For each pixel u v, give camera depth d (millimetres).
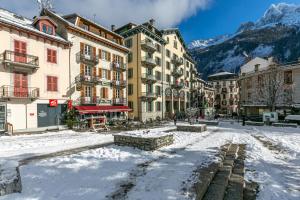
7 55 22656
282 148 14742
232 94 101625
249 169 9781
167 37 56219
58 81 28078
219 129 27484
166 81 55125
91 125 27141
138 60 45094
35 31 24984
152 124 35969
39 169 8742
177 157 10953
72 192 6480
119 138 14039
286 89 41344
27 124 24609
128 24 46500
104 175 8039
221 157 10914
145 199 6012
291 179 8555
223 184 7469
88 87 32812
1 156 11500
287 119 35000
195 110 50594
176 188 6742
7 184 6328
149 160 10336
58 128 26797
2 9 27734
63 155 11672
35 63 25000
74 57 30266
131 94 45906
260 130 26312
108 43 36031
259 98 45750
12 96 22719
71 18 32250
